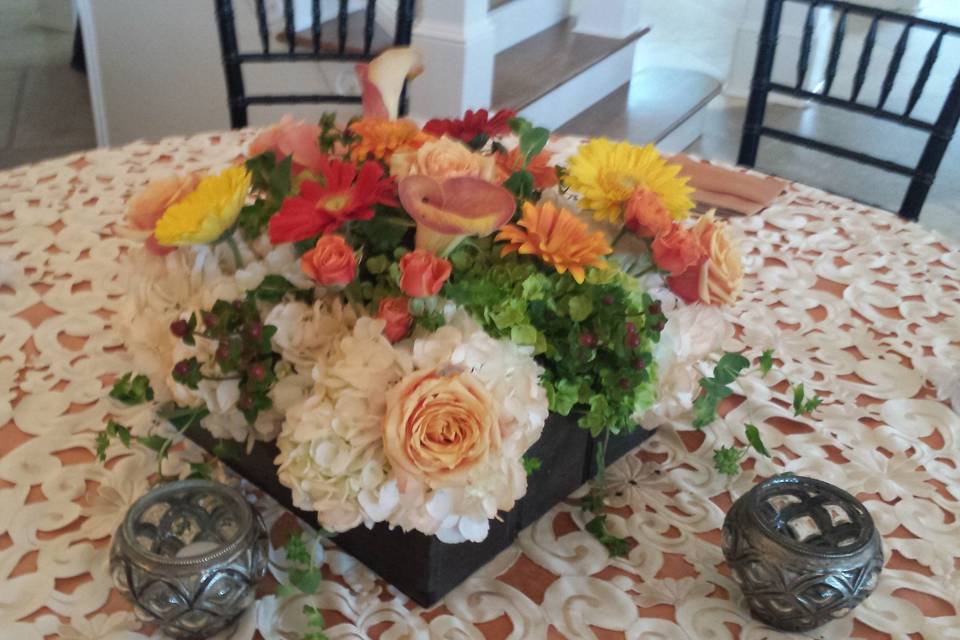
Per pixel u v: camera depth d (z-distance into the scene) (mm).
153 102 2711
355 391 604
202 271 713
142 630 680
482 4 2277
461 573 735
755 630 710
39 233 1164
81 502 790
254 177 754
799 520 720
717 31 4691
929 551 790
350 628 694
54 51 3684
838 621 723
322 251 606
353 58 1670
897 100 3877
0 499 785
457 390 597
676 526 810
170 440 758
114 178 1298
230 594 640
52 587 709
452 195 612
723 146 3410
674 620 718
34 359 951
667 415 818
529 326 658
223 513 684
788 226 1290
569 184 765
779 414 943
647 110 3092
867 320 1104
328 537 768
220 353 644
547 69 2811
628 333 683
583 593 737
